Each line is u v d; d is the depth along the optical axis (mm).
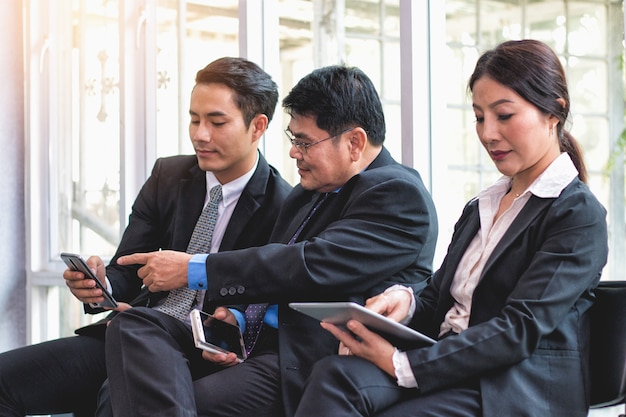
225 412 2594
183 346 2748
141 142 4531
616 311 2279
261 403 2619
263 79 3143
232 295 2686
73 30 4863
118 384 2596
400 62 3385
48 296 4941
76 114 4852
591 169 4508
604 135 4488
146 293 3162
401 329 2182
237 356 2758
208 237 3127
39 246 4938
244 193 3137
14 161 4957
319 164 2738
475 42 3895
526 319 2137
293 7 4020
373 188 2674
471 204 2568
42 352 3066
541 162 2355
